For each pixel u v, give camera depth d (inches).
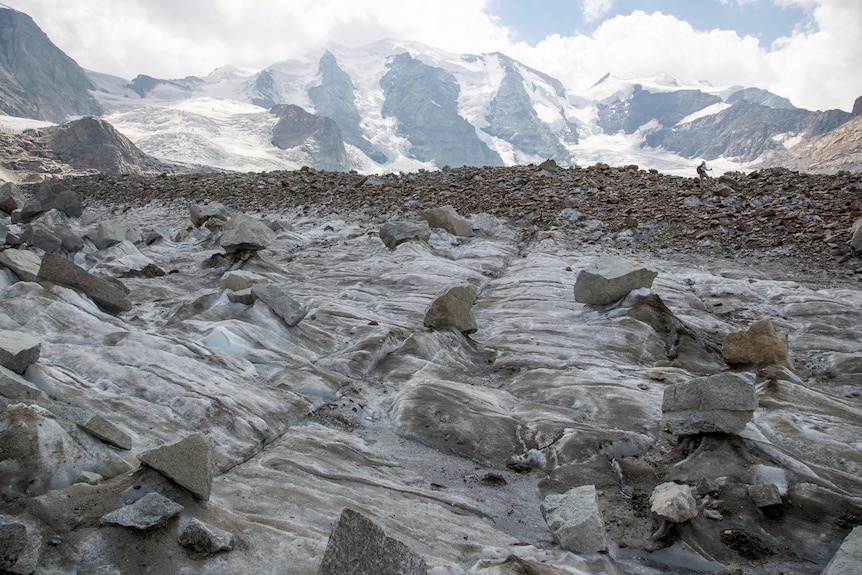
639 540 189.3
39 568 138.3
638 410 271.9
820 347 371.2
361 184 957.8
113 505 159.5
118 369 257.1
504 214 735.1
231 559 151.3
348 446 240.8
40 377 231.3
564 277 503.2
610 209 718.5
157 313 408.5
